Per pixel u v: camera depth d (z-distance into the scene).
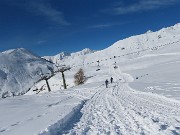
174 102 21.02
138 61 147.12
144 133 11.37
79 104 25.88
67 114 18.30
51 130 13.20
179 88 30.84
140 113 17.11
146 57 161.00
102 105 24.88
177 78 46.16
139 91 33.97
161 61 128.12
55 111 21.16
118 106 22.62
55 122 14.66
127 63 151.50
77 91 52.28
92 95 38.34
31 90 141.62
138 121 14.38
